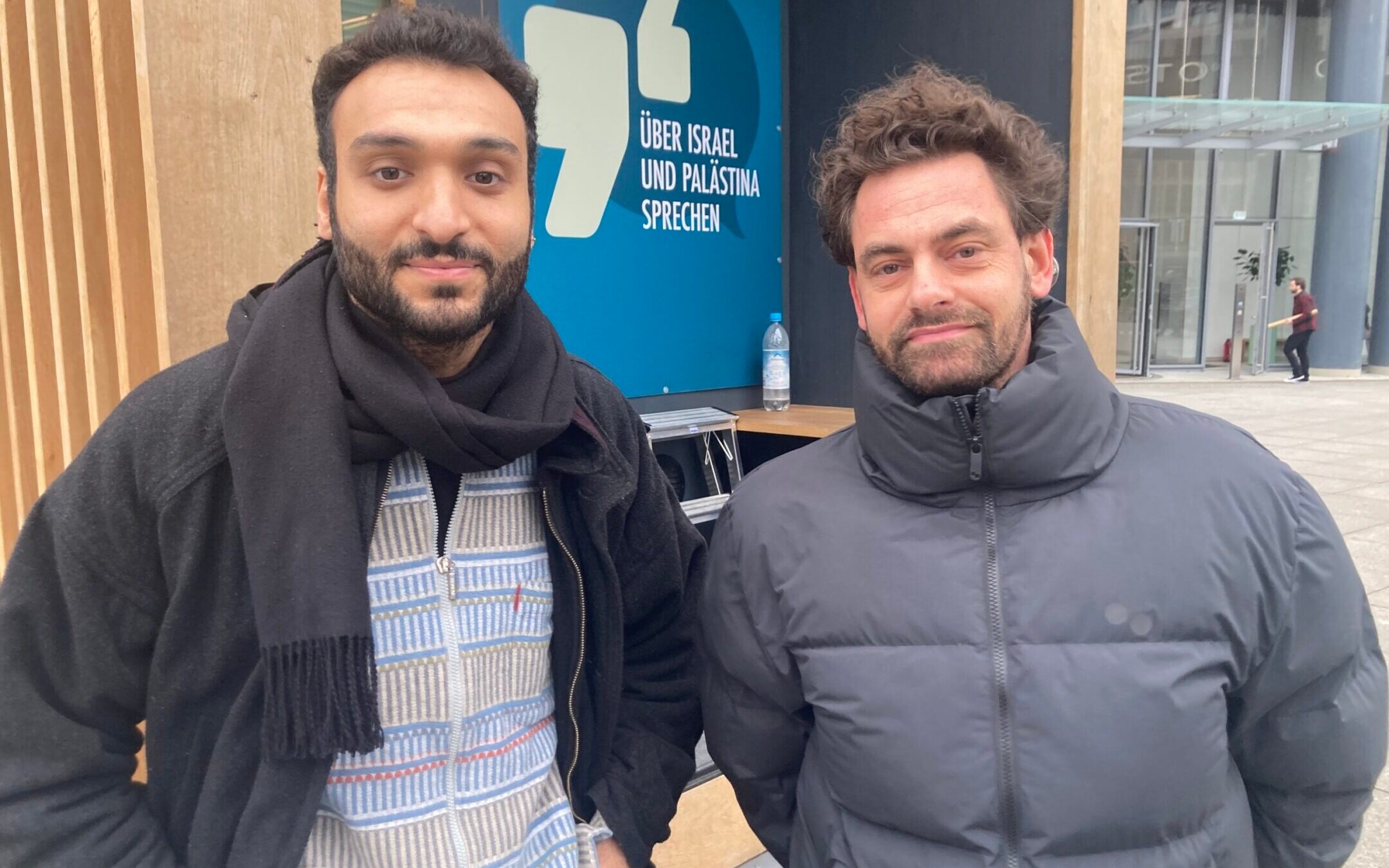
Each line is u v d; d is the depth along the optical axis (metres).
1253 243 15.65
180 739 1.04
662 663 1.39
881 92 1.22
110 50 1.60
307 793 0.99
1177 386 13.44
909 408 1.09
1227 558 1.04
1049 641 1.04
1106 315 2.04
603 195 2.35
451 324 1.00
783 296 2.81
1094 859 1.00
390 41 1.00
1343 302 14.82
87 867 0.99
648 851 1.27
